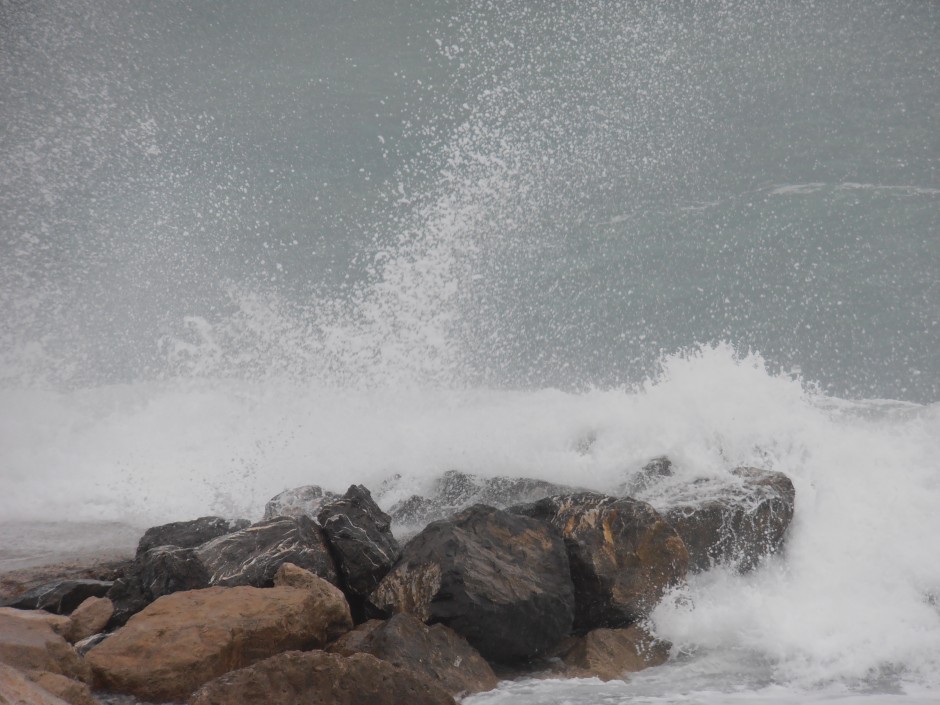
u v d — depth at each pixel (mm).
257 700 22078
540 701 25719
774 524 34844
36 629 24609
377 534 31797
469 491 39062
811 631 30562
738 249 85000
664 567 31609
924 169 98875
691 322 73312
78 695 22125
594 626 30688
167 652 24594
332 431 48750
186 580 28781
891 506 36969
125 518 40781
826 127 106688
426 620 27984
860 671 28578
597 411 42969
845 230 88375
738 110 109188
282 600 26750
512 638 28359
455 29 121375
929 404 55281
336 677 22766
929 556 34406
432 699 22984
